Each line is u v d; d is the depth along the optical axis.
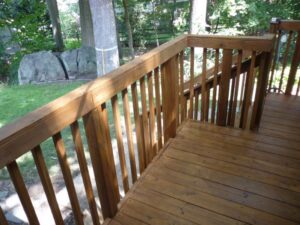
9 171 1.04
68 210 2.96
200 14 6.91
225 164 2.23
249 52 2.46
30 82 7.51
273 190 1.95
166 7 10.46
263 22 7.39
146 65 1.83
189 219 1.76
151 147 2.28
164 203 1.89
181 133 2.67
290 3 7.75
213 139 2.55
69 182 1.38
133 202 1.91
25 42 10.54
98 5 5.69
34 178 3.50
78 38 13.91
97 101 1.42
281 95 3.43
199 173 2.14
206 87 2.74
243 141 2.50
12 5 10.03
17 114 5.33
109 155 1.67
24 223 2.86
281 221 1.71
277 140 2.50
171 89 2.36
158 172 2.17
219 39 2.35
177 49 2.27
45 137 1.12
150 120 2.18
